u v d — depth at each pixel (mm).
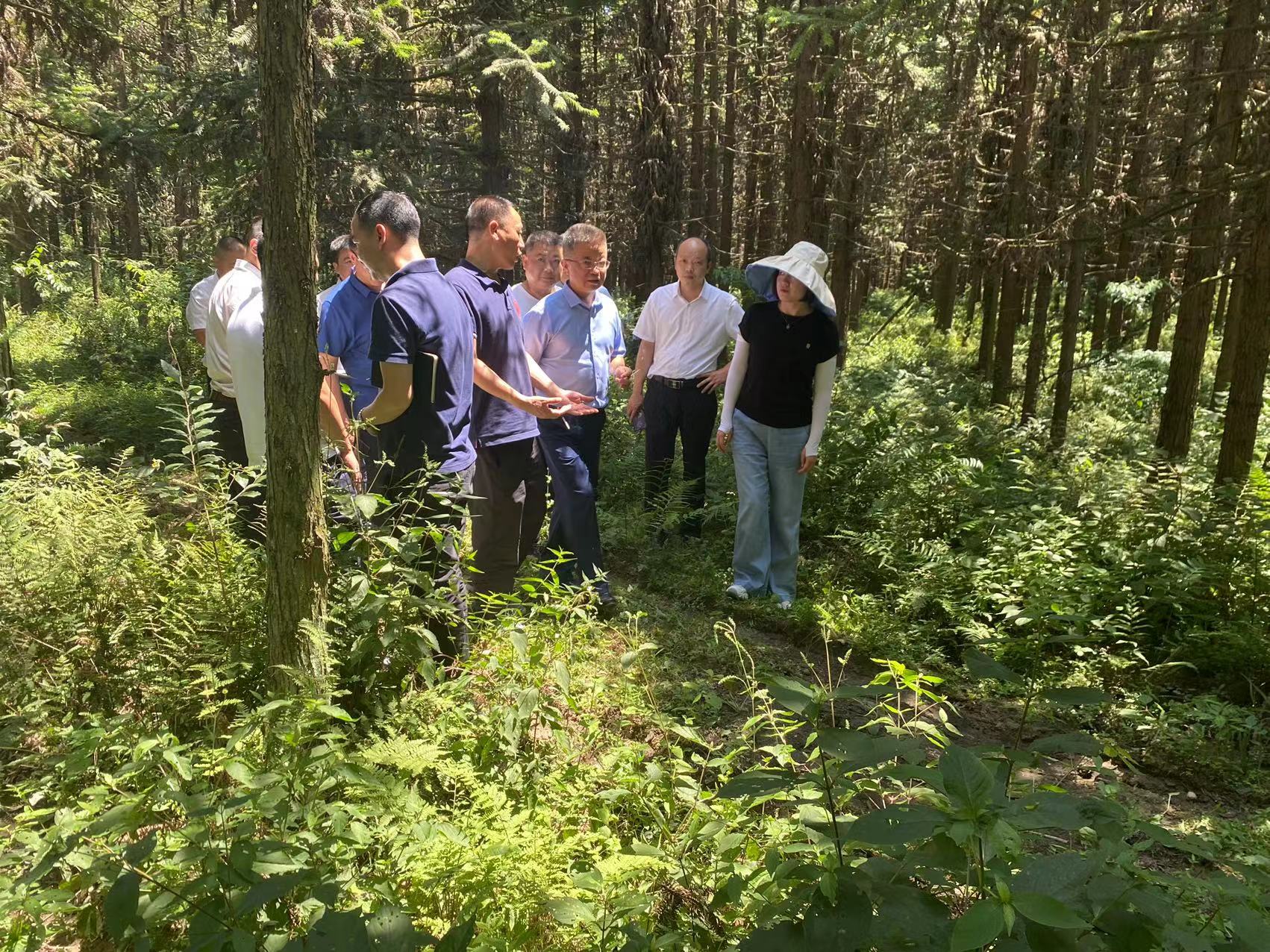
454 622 3520
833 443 7945
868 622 5453
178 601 3395
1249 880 1961
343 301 4570
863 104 17797
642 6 12961
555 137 18688
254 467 3947
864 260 21203
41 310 17438
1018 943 1516
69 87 13664
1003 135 12992
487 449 4445
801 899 1750
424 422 3703
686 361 6855
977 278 22000
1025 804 1736
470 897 2164
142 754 2416
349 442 3590
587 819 2834
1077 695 2104
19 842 2604
